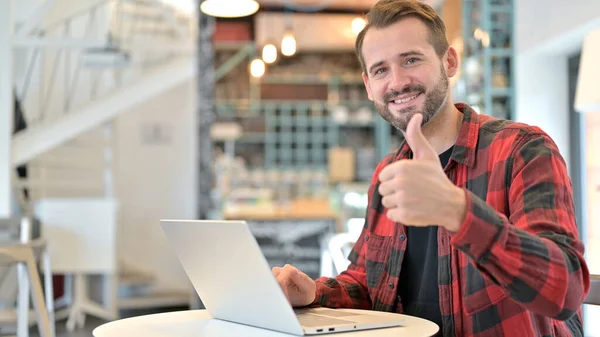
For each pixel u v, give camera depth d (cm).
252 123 1158
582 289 126
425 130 163
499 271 119
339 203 943
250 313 142
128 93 729
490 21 592
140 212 852
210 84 729
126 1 809
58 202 640
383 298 170
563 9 491
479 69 600
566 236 129
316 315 152
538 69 575
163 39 796
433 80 155
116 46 638
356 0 1100
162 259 852
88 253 641
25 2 755
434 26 156
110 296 669
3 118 600
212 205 725
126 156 852
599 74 351
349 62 1175
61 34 788
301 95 1159
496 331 145
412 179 110
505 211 147
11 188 612
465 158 156
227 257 134
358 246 189
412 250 166
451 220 114
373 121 1167
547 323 147
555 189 136
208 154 725
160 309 764
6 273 575
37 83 771
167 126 862
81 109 697
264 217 729
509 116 584
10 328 480
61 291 740
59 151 769
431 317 159
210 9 537
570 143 567
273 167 1159
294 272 166
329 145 1176
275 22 1102
